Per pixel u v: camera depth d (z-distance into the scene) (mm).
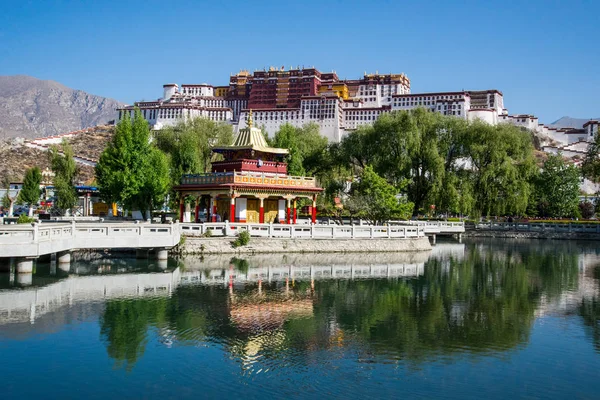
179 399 19688
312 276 45250
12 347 24844
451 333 28500
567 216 123250
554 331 29125
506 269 52688
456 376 22438
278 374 22172
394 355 24797
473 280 45406
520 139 85375
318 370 22719
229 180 59281
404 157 81438
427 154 81688
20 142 190875
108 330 27641
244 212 62688
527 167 84938
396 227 65375
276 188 61531
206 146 88562
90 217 75688
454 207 79750
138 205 68500
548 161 124625
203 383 21172
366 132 87438
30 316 29922
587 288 42062
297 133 100500
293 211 69938
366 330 28719
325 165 93750
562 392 21047
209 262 49844
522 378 22359
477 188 84125
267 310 32625
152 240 47469
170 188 76875
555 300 37250
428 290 40344
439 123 85312
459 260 59531
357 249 61125
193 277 42594
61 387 20625
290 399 19859
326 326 29391
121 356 23953
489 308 34469
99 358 23672
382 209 69000
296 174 82562
